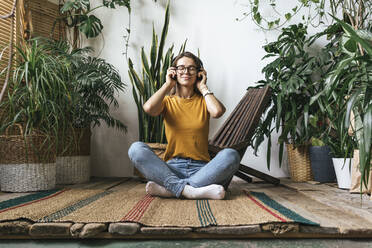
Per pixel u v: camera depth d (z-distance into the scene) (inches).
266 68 113.6
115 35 128.7
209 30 127.0
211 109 73.8
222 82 125.9
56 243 46.8
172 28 127.6
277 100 101.7
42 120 84.3
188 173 73.9
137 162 70.0
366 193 79.6
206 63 126.5
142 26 128.6
